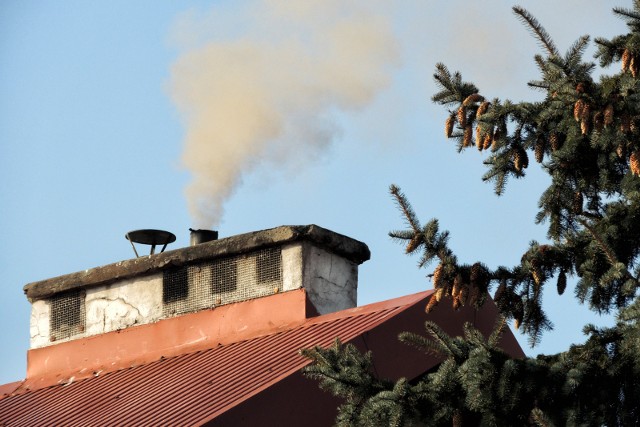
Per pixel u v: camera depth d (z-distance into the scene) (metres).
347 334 58.69
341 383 49.56
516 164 49.94
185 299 67.88
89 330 70.12
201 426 52.22
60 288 71.38
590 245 50.00
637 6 47.06
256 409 53.50
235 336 65.44
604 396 47.59
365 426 48.16
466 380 47.56
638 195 50.56
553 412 47.47
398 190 49.59
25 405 65.88
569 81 47.56
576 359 48.12
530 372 47.44
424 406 48.00
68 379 68.31
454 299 49.25
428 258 49.38
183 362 64.62
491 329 60.66
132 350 67.88
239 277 67.06
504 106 49.28
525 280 50.12
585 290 49.62
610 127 48.44
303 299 64.75
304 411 54.38
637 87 46.88
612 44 47.09
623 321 47.50
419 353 58.47
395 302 60.91
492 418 47.34
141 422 56.53
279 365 58.03
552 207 51.56
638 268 48.41
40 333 71.38
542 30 48.78
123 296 69.75
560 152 50.25
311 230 66.25
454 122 49.66
